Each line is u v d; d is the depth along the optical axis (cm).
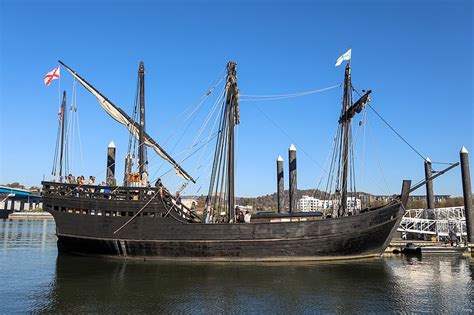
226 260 3319
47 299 2031
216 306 1948
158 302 2012
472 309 1917
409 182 3591
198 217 3888
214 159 3912
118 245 3384
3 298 2045
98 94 3966
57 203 3534
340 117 4119
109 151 4794
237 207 3962
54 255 3647
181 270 2897
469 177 4659
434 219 5259
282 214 3706
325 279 2611
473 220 4572
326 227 3375
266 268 3005
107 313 1816
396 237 5406
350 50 4078
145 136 4053
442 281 2594
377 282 2534
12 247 4419
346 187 3984
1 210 15900
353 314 1838
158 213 3388
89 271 2808
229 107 3869
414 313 1852
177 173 4141
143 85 4075
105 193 3444
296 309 1911
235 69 3831
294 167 5025
